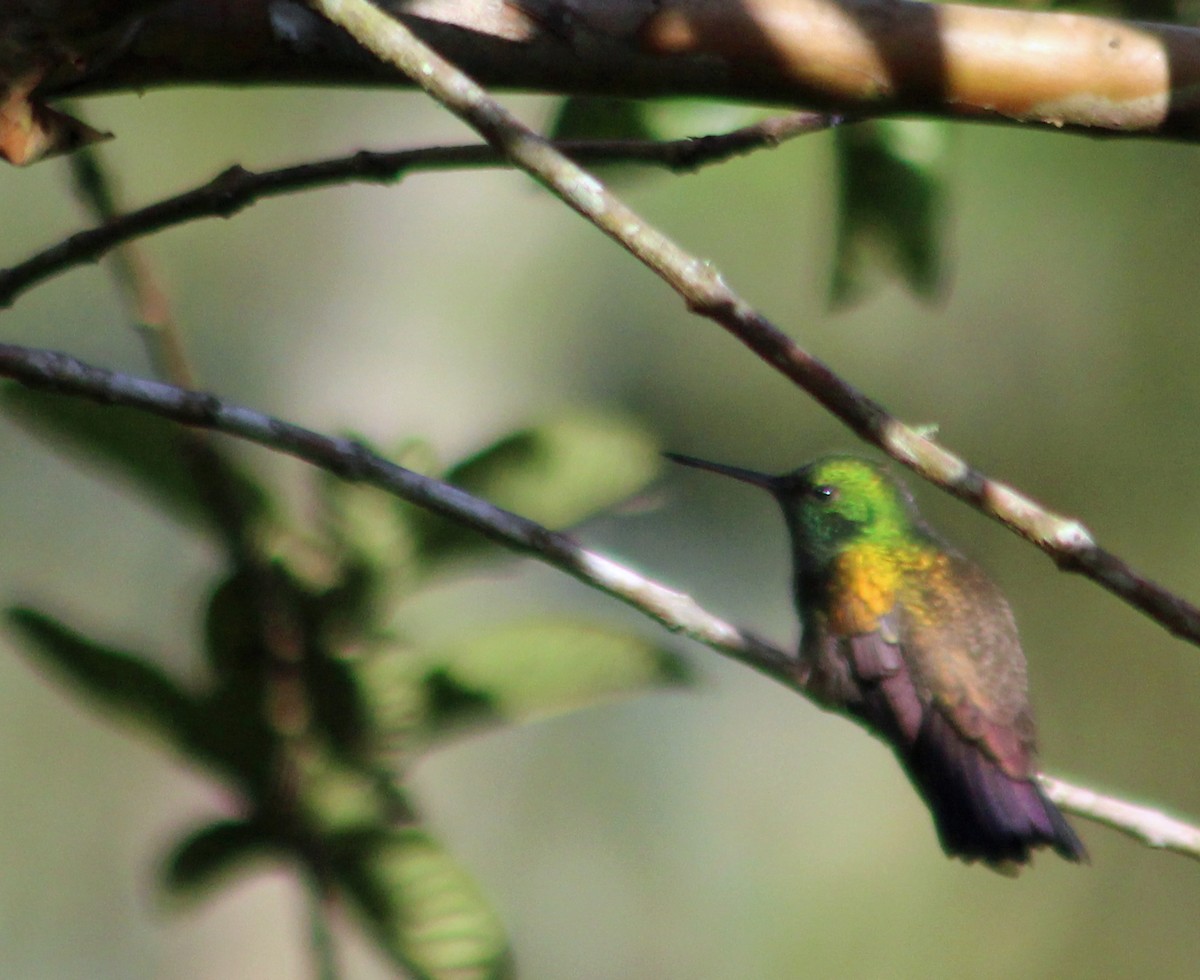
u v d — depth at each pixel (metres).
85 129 4.34
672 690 4.24
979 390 15.06
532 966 12.91
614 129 5.07
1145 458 14.98
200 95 14.27
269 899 12.00
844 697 7.11
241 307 14.05
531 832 13.12
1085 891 15.00
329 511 4.23
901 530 7.43
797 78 4.35
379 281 14.34
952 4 4.38
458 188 14.62
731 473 7.70
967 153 13.76
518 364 14.38
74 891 12.31
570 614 4.26
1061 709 15.22
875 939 14.52
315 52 4.34
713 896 14.11
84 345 13.84
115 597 12.86
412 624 4.72
